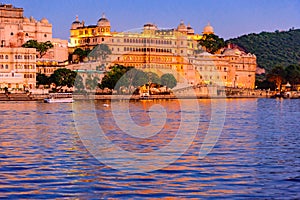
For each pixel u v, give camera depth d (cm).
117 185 5262
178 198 4856
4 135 9175
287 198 4859
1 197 4862
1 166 6141
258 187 5209
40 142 8200
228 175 5706
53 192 5025
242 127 11006
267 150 7456
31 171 5866
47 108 16912
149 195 4938
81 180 5453
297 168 6097
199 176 5638
